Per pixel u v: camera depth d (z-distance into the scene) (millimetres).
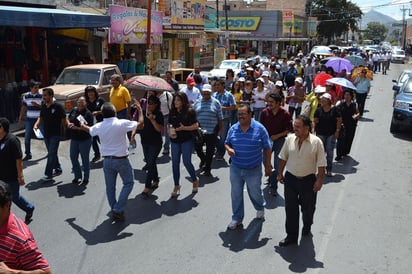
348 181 9406
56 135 8852
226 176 9547
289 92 13297
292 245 6230
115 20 19141
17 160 6418
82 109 8500
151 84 9477
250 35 54562
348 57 23922
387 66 44688
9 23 12555
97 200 7926
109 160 6852
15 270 2953
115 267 5531
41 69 17594
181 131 7930
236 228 6766
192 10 32031
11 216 3068
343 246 6266
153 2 26500
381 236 6645
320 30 77688
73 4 19172
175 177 8148
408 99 14367
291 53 55125
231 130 6680
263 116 8258
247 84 11703
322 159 5949
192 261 5711
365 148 12523
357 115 11156
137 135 13547
